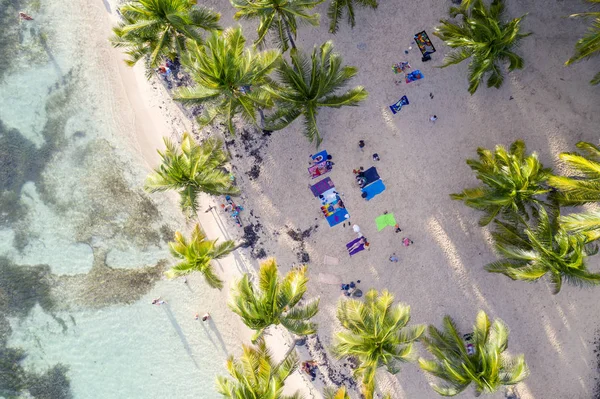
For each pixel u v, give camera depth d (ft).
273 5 52.75
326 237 68.18
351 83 67.21
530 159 56.39
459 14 64.90
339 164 67.56
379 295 67.46
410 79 66.03
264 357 56.75
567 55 63.98
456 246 66.44
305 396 69.36
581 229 49.96
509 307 66.28
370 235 67.62
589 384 65.77
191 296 71.72
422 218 66.80
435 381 67.10
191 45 53.52
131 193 71.77
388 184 67.05
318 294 68.69
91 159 72.08
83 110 72.08
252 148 69.05
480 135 65.57
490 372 54.70
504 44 55.42
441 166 66.18
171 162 57.88
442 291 66.90
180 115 70.44
